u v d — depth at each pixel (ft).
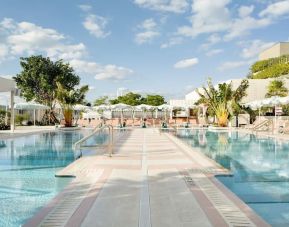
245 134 73.10
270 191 21.38
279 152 42.14
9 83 64.75
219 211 14.97
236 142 55.42
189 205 15.96
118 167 26.61
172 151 37.81
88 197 17.39
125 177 22.56
